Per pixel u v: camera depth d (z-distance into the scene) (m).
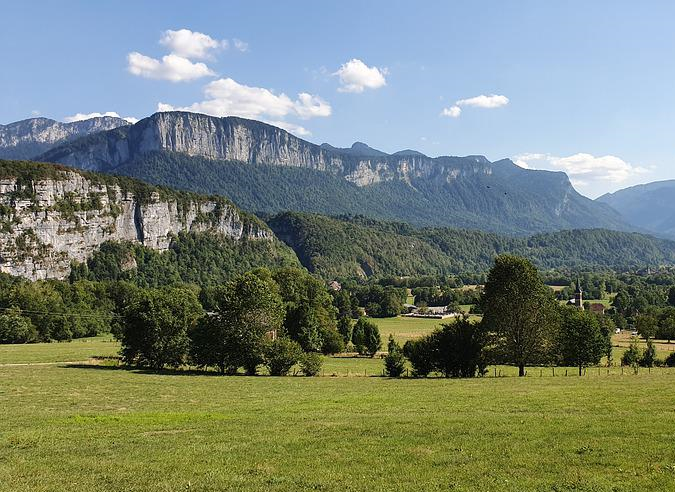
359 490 20.27
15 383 62.31
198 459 24.97
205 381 65.31
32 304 147.75
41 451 27.08
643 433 27.23
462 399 44.50
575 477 20.78
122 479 22.19
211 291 192.75
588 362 76.25
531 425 30.30
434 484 20.62
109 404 46.25
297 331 99.06
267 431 31.03
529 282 69.25
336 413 38.00
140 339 81.06
